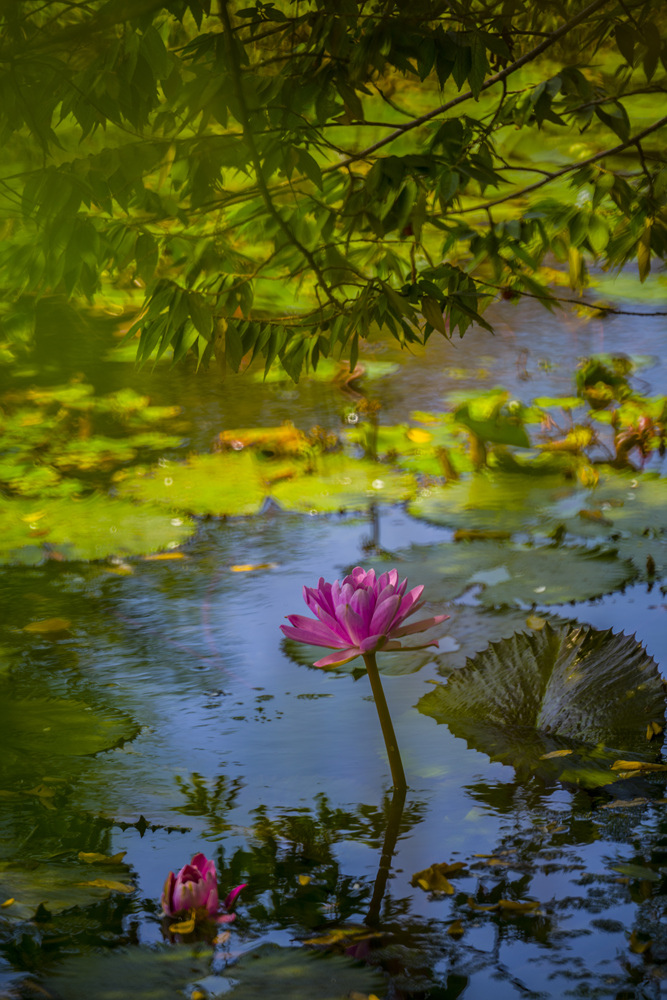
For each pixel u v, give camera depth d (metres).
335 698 6.50
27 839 6.21
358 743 6.38
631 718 6.39
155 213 6.57
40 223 6.53
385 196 6.45
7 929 6.09
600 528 7.03
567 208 6.73
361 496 7.23
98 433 8.03
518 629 6.65
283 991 6.01
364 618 6.24
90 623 6.73
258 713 6.46
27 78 6.43
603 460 7.40
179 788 6.30
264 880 6.15
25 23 6.46
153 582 6.88
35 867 6.17
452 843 6.20
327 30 6.40
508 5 6.52
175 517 7.15
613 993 6.02
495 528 7.05
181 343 6.54
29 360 10.11
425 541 7.02
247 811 6.26
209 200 6.58
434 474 7.35
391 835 6.21
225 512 7.17
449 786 6.29
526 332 10.61
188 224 6.62
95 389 9.21
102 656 6.62
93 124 6.45
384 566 6.91
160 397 8.95
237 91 6.37
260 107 6.43
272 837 6.21
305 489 7.27
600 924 6.09
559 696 6.43
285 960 6.05
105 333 11.07
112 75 6.38
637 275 12.57
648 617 6.66
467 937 6.08
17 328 6.77
